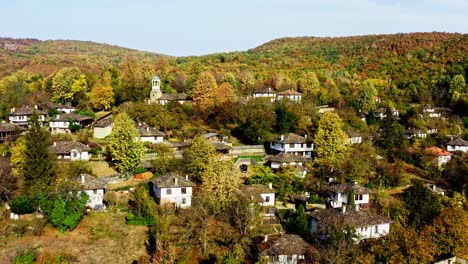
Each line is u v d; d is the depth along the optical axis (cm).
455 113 18662
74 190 8806
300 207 8700
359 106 17900
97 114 16125
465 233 8312
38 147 9688
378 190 11106
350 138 13812
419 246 7869
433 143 14725
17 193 9456
